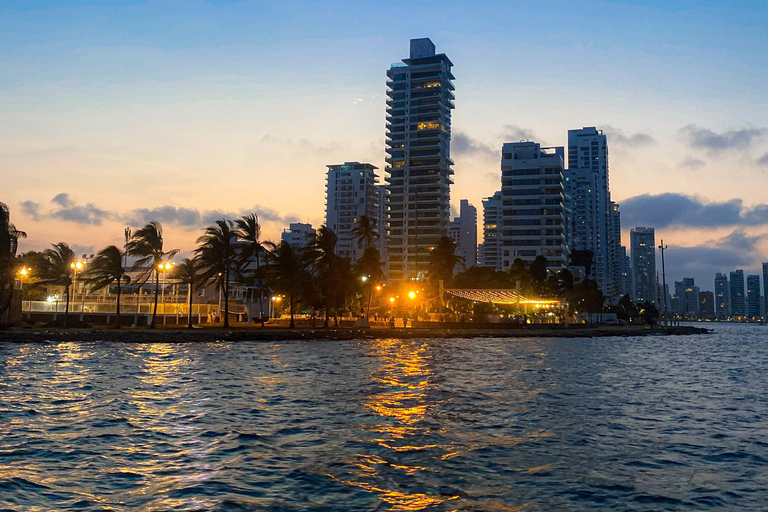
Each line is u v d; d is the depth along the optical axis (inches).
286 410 944.3
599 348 2960.1
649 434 795.4
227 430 780.0
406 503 498.9
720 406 1074.7
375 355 2122.3
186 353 2078.0
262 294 4443.9
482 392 1190.9
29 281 3373.5
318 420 860.6
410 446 701.9
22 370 1440.7
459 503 500.4
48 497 499.5
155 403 996.6
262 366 1662.2
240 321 4018.2
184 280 3307.1
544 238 7431.1
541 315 4626.0
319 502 499.2
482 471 597.6
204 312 3595.0
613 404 1067.3
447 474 585.6
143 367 1572.3
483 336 3526.1
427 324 3865.7
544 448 700.7
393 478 570.3
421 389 1218.6
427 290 4970.5
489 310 4446.4
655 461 649.0
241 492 522.3
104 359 1776.6
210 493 517.3
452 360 1961.1
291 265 3449.8
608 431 810.8
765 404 1112.8
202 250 3181.6
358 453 665.6
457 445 709.9
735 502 514.0
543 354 2359.7
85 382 1246.3
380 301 5142.7
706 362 2266.2
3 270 2632.9
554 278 5940.0
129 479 555.8
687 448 713.6
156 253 2960.1
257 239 3412.9
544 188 7490.2
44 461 612.4
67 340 2431.1
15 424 795.4
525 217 7500.0
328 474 581.6
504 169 7642.7
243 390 1173.1
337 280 3718.0
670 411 1000.2
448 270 5162.4
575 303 6166.3
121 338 2527.1
